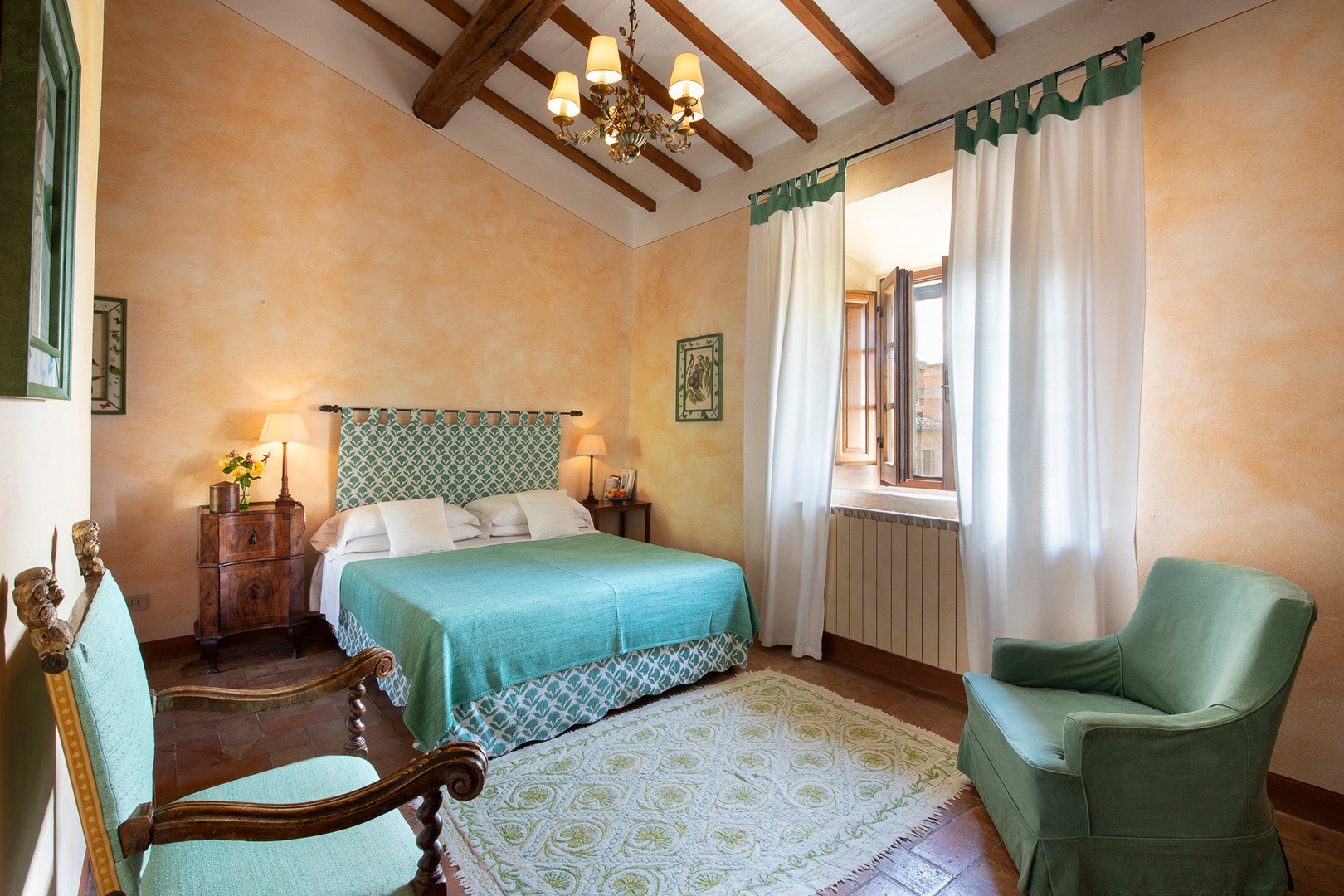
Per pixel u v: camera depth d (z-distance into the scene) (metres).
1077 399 2.76
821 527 3.90
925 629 3.47
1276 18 2.38
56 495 1.41
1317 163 2.29
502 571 3.50
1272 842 1.82
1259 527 2.42
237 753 2.69
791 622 4.13
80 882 1.65
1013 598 2.89
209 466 3.89
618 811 2.32
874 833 2.20
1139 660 2.30
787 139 4.35
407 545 4.00
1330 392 2.27
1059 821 1.83
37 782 1.21
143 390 3.68
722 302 4.86
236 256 3.95
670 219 5.36
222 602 3.62
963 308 3.17
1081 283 2.75
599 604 3.05
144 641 3.71
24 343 0.92
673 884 1.95
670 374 5.36
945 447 3.92
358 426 4.38
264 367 4.06
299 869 1.31
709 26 3.55
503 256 5.06
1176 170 2.63
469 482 4.88
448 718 2.52
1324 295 2.28
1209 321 2.54
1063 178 2.83
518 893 1.91
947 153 3.44
